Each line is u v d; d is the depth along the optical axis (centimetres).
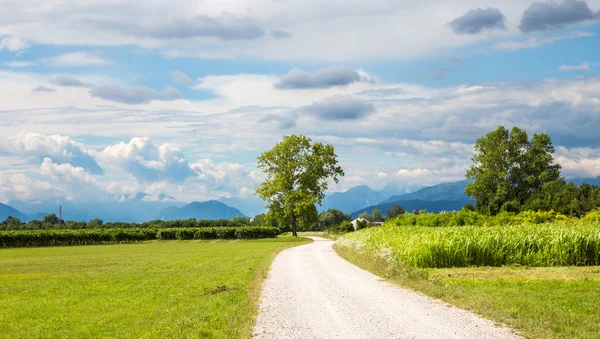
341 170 9131
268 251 4628
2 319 1521
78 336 1240
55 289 2244
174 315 1415
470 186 9256
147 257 4512
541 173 8862
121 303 1730
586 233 2517
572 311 1280
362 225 10200
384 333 1066
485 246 2511
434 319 1202
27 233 8500
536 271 2234
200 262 3559
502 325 1124
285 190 8844
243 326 1170
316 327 1148
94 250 6562
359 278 2142
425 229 3534
